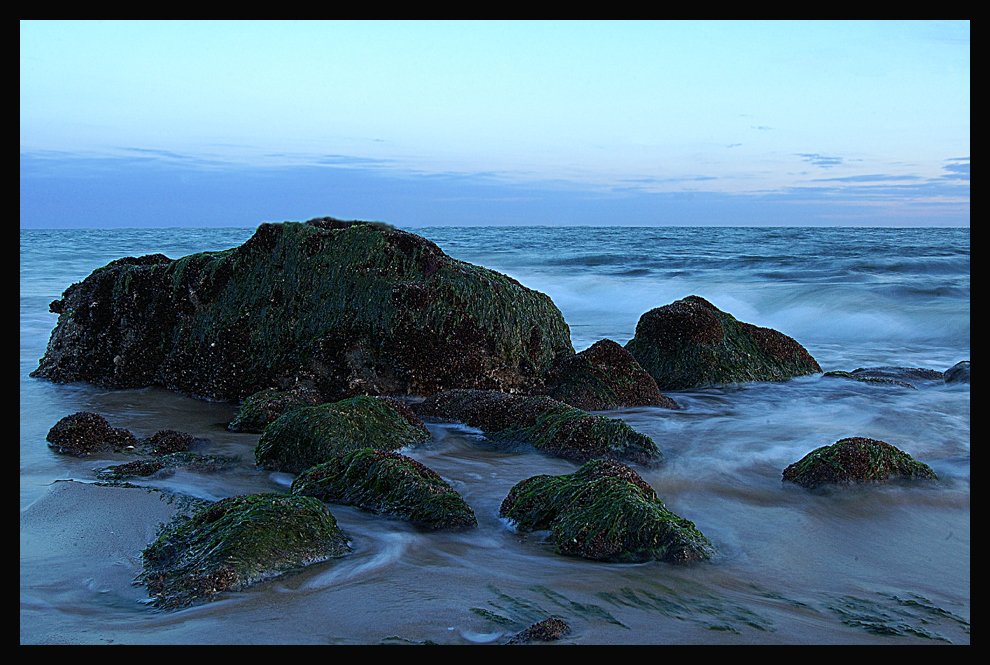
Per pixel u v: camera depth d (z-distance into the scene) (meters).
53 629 4.53
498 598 5.00
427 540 6.04
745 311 21.64
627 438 8.46
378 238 11.07
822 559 6.00
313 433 7.91
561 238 57.34
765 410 10.88
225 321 11.00
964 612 5.05
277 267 11.06
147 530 6.14
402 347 10.59
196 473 7.69
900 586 5.50
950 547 6.30
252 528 5.45
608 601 5.00
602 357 11.05
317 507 5.85
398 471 6.72
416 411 9.97
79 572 5.40
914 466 7.79
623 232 71.31
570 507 6.16
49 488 7.04
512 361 10.82
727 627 4.70
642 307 22.30
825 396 11.64
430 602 4.91
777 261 31.70
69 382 11.57
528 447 8.80
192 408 10.45
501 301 10.92
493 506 6.92
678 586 5.30
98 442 8.46
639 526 5.82
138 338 11.40
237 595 4.99
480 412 9.49
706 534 6.46
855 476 7.58
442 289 10.71
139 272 11.54
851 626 4.80
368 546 5.85
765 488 7.68
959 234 61.47
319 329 10.75
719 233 67.25
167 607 4.86
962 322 18.56
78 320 11.72
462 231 76.12
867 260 30.95
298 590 5.07
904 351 16.44
